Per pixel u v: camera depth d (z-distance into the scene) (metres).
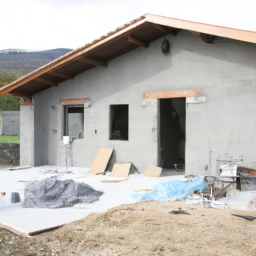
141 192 7.09
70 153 11.30
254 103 7.82
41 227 4.81
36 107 12.16
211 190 6.41
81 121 11.43
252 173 7.52
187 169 8.80
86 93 10.87
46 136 11.95
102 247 4.00
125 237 4.32
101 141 10.55
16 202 6.56
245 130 7.96
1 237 4.58
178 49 8.97
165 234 4.41
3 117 32.22
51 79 11.16
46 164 12.02
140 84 9.72
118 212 5.54
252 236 4.34
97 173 9.78
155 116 9.44
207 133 8.50
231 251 3.80
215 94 8.37
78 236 4.40
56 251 3.90
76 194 6.41
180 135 12.59
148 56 9.55
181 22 7.93
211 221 5.00
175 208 5.82
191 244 4.03
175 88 9.05
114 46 9.49
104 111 10.48
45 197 6.25
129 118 9.94
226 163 8.20
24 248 4.03
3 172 10.57
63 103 11.43
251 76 7.84
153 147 9.48
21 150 12.52
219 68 8.30
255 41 7.05
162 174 9.61
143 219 5.12
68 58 9.63
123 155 10.06
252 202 6.02
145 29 8.76
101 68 10.52
